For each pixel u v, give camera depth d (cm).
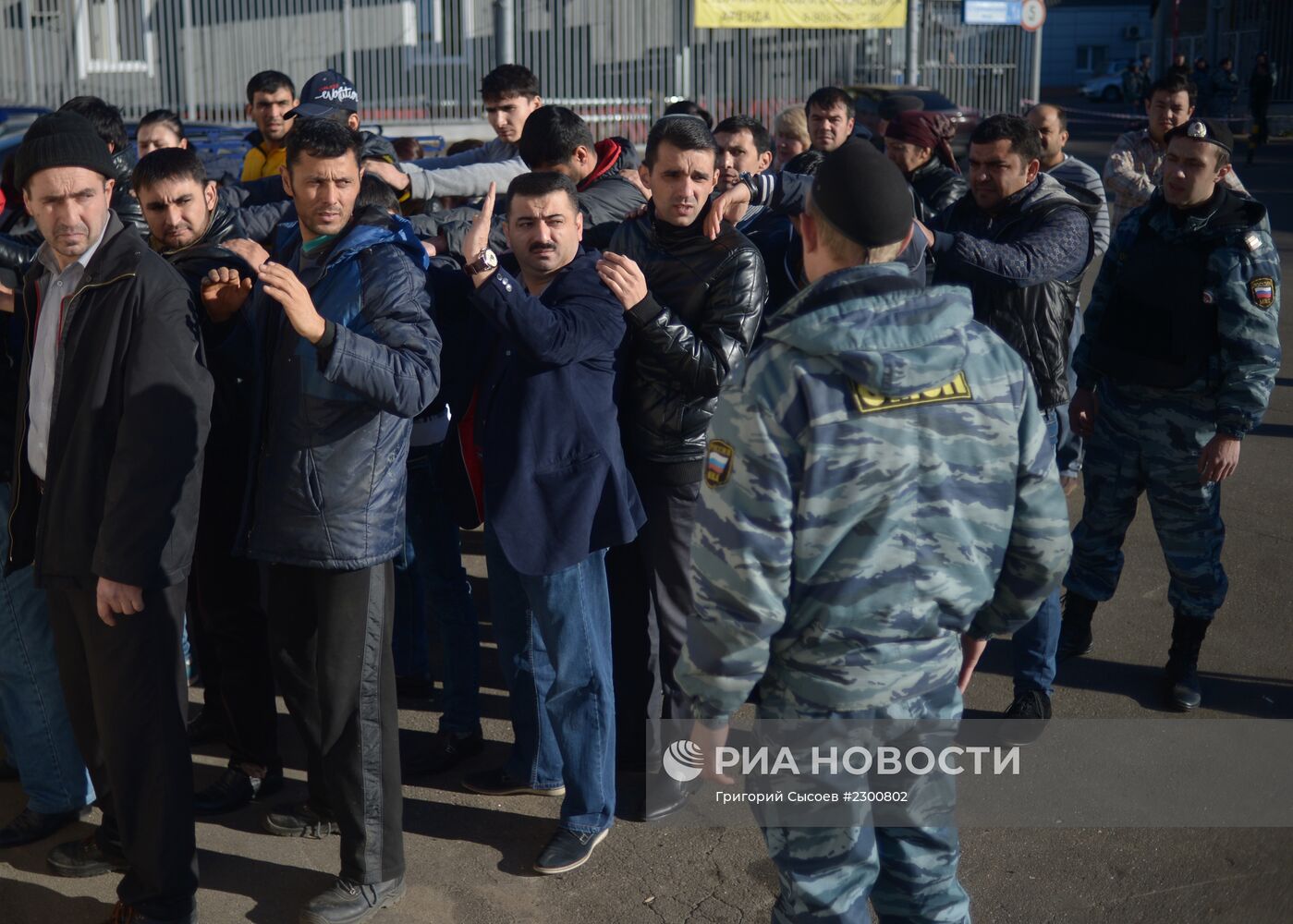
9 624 338
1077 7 4956
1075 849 342
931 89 1609
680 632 362
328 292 295
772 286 409
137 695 292
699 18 1567
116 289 286
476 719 393
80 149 286
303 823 351
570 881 331
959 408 216
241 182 533
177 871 299
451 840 350
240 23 1516
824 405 210
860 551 215
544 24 1555
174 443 284
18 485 313
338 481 292
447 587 386
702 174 338
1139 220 415
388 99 1545
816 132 584
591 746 333
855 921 234
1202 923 310
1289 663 450
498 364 331
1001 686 438
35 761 348
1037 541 227
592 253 339
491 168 476
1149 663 453
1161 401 411
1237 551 549
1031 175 390
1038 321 382
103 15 1502
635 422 351
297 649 321
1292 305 1043
